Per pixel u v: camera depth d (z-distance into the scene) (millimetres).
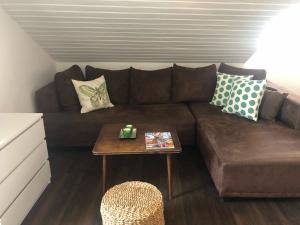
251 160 1967
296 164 1954
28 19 2664
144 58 3566
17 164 1824
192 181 2410
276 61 3418
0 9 2432
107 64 3656
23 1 2406
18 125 1891
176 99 3350
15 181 1805
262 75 3217
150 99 3316
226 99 3100
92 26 2812
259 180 1998
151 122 2807
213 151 2168
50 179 2416
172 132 2355
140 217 1583
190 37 3033
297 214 1987
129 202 1686
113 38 3053
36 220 1950
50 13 2588
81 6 2492
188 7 2490
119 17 2656
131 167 2660
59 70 3654
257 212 2010
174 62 3662
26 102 2857
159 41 3119
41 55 3238
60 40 3082
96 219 1963
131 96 3354
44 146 2252
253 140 2264
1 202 1652
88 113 2959
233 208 2055
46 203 2131
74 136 2908
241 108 2744
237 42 3150
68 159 2830
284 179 2000
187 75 3312
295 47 3215
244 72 3260
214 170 2156
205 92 3318
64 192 2271
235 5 2453
